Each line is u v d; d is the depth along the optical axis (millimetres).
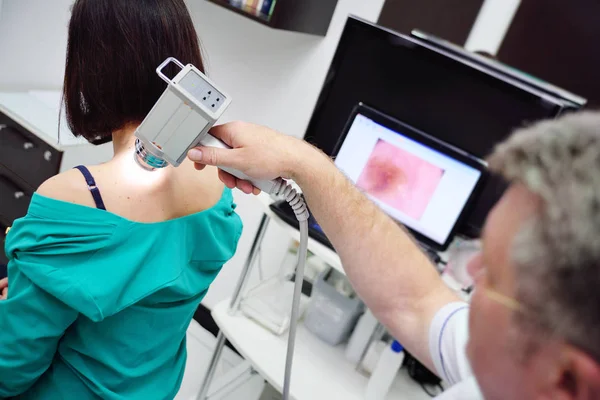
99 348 799
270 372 1303
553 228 308
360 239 810
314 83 1765
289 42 1764
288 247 1905
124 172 767
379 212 858
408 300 805
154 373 929
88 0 734
